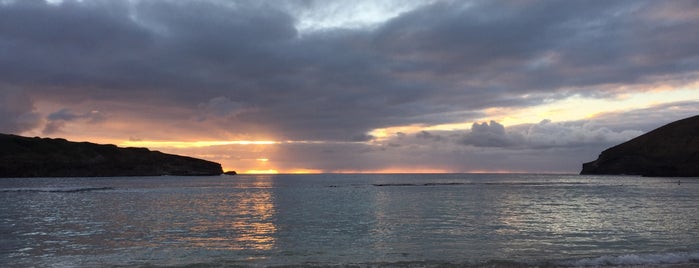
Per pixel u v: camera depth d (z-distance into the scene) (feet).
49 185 355.77
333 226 93.61
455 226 92.63
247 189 285.84
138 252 65.26
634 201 164.35
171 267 53.72
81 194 224.33
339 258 60.49
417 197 196.65
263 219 107.55
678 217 106.52
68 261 58.49
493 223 96.99
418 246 69.77
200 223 99.45
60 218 110.22
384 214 119.34
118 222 101.24
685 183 367.86
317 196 208.13
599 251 64.44
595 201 165.58
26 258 60.90
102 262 57.62
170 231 86.63
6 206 148.66
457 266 53.67
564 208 134.82
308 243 73.05
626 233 80.94
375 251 65.77
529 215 113.80
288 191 261.65
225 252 65.26
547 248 67.21
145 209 136.36
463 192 241.76
